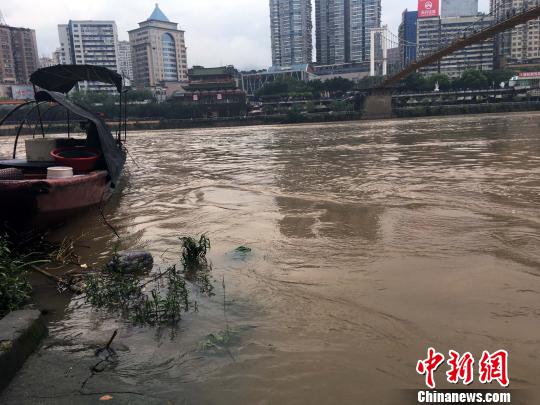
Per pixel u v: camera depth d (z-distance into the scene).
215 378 3.17
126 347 3.61
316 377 3.15
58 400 2.93
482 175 11.54
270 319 4.02
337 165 14.98
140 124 84.56
